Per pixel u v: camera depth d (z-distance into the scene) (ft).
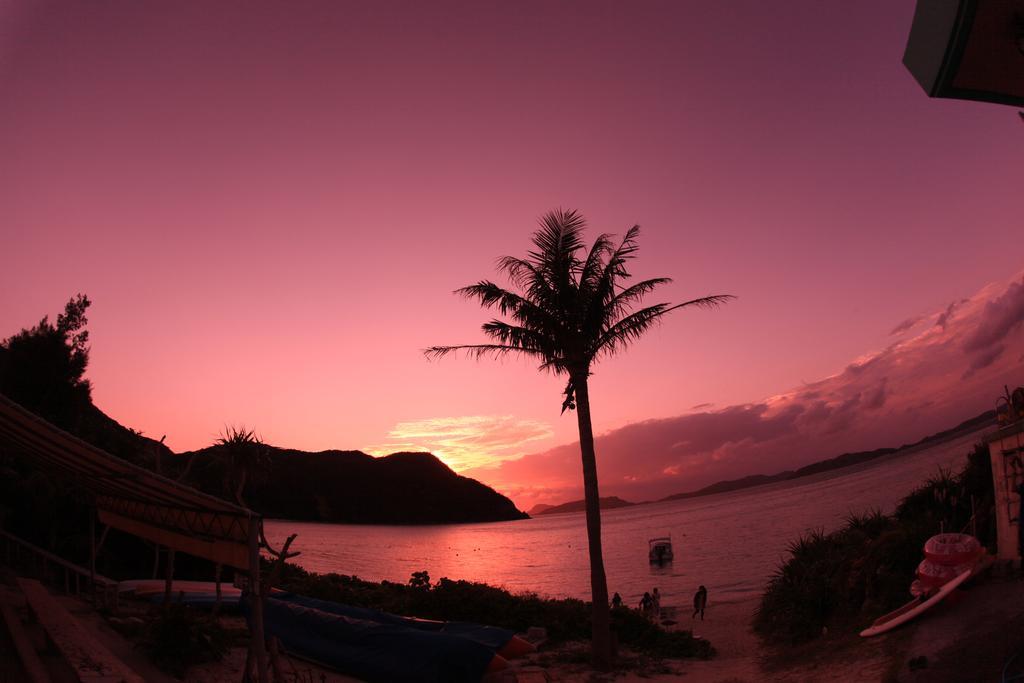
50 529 88.79
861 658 44.88
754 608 102.58
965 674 32.53
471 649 45.32
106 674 33.40
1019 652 32.30
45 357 104.01
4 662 36.19
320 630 54.03
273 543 476.13
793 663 53.01
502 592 85.66
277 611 59.31
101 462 33.47
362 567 335.67
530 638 71.67
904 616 47.34
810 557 77.56
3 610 45.29
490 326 69.21
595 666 60.54
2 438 45.29
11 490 86.02
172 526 42.73
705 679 54.75
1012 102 20.65
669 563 259.80
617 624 75.82
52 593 65.36
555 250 69.10
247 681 37.29
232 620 66.13
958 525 60.80
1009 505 48.96
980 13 18.06
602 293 68.54
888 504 363.15
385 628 50.57
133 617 58.34
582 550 487.20
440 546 590.14
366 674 47.03
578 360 68.90
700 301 67.92
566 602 86.38
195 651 45.62
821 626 61.62
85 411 106.42
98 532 94.43
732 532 411.95
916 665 36.55
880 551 61.98
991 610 40.96
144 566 98.07
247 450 118.73
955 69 19.56
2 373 102.32
